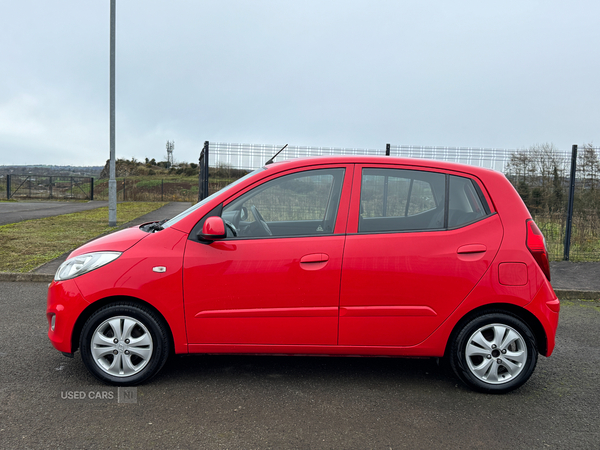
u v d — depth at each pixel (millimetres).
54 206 23312
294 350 3396
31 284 6848
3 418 2889
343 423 2939
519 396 3414
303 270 3305
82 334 3328
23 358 3908
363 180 3449
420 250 3328
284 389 3445
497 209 3430
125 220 15477
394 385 3572
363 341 3375
